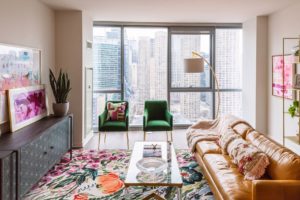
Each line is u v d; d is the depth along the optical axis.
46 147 3.29
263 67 5.71
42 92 4.21
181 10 5.09
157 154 3.26
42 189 3.27
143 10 5.07
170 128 5.02
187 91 6.67
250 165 2.52
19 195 2.55
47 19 4.66
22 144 2.66
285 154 2.36
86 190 3.26
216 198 2.59
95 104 6.39
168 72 6.56
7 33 3.27
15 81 3.44
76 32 5.04
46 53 4.60
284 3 4.62
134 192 3.19
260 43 5.68
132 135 6.07
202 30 6.50
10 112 3.20
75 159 4.39
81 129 5.14
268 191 2.03
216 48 6.61
